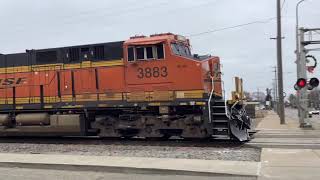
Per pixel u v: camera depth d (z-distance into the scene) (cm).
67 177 1181
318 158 1317
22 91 2147
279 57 3950
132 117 1945
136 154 1513
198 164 1260
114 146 1756
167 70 1873
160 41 1872
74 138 2181
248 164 1243
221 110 1808
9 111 2177
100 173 1234
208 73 1888
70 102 2042
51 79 2083
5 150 1762
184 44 1995
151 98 1894
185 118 1844
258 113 5928
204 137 1852
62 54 2067
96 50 1998
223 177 1116
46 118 2089
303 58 3041
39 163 1345
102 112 2017
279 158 1330
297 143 1800
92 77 1997
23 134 2150
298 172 1116
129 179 1135
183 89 1850
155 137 1947
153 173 1203
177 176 1157
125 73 1936
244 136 1873
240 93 1973
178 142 1862
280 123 3725
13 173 1259
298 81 2875
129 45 1920
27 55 2144
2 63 2202
